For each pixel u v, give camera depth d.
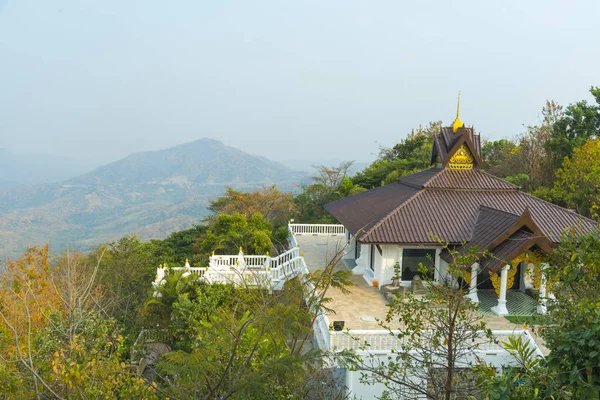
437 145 32.69
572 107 48.22
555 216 27.78
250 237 44.59
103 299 28.44
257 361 14.19
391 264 27.22
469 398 9.83
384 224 26.64
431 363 11.53
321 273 18.44
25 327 17.72
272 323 12.51
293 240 42.72
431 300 13.81
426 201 28.98
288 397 12.63
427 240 25.39
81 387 12.12
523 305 24.69
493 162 65.62
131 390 12.76
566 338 7.70
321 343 20.95
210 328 13.88
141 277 35.09
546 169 49.31
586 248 10.41
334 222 53.91
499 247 22.94
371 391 18.17
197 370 10.37
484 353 18.91
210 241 45.53
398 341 18.75
